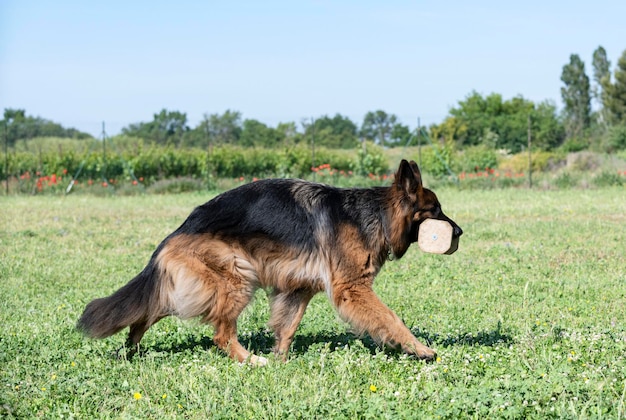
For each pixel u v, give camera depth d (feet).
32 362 20.48
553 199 75.41
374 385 18.01
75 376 18.88
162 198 85.97
